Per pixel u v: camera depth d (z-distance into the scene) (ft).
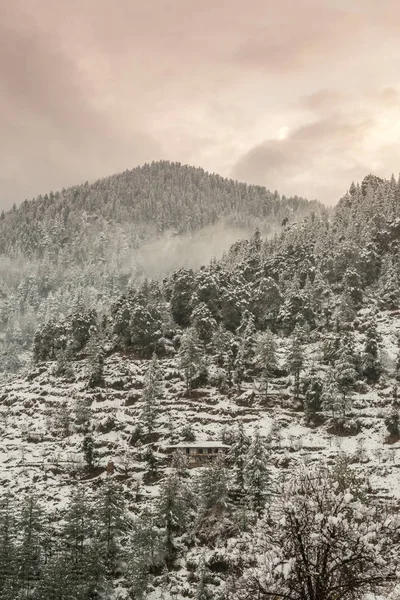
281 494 76.69
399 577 65.57
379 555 65.77
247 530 286.05
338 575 68.74
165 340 541.75
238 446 358.84
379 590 69.62
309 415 421.18
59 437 449.06
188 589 275.18
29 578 288.71
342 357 427.33
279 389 457.27
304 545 68.59
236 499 333.21
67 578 269.85
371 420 407.64
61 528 330.54
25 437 453.58
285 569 66.59
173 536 316.81
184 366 465.47
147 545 301.22
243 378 475.31
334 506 70.38
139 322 539.29
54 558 284.00
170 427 428.56
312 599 66.33
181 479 368.68
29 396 513.86
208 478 321.52
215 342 510.99
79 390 502.38
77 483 391.04
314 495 73.77
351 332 518.37
